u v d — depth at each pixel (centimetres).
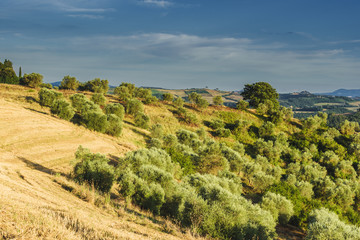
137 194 1459
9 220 522
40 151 2652
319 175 5397
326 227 1812
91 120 4266
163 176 1806
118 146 3859
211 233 1076
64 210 795
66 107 4397
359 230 1903
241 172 4494
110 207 1127
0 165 1692
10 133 2884
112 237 636
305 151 6825
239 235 1123
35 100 5109
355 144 7512
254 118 8581
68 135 3528
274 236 1561
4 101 4288
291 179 4425
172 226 1034
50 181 1436
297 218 2848
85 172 1703
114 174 1717
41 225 546
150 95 8375
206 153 3744
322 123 9400
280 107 9888
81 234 589
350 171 6219
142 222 983
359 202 4509
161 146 4366
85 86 8719
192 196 1268
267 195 2817
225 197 1395
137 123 5788
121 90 8175
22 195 841
